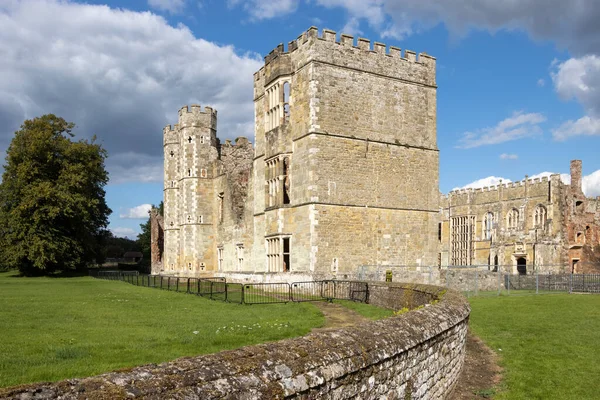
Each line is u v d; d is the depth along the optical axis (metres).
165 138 59.59
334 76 33.06
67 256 54.53
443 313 11.23
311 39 32.50
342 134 33.12
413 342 8.65
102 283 40.28
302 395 5.91
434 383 10.06
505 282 38.94
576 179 61.38
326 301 25.52
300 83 33.56
